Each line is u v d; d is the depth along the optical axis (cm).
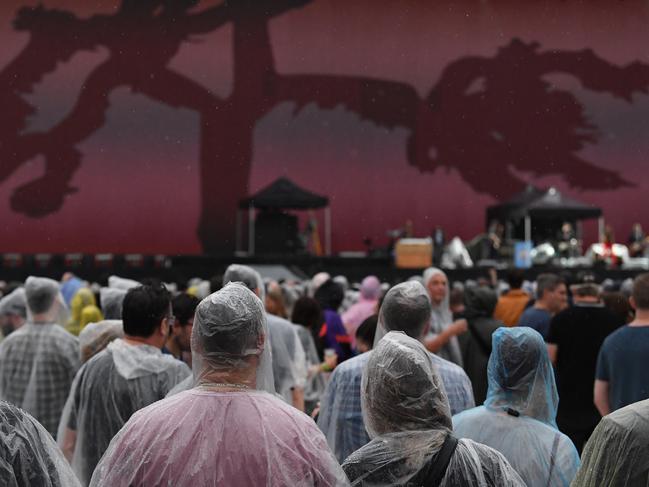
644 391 603
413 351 315
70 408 471
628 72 3581
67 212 3419
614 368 612
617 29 3584
